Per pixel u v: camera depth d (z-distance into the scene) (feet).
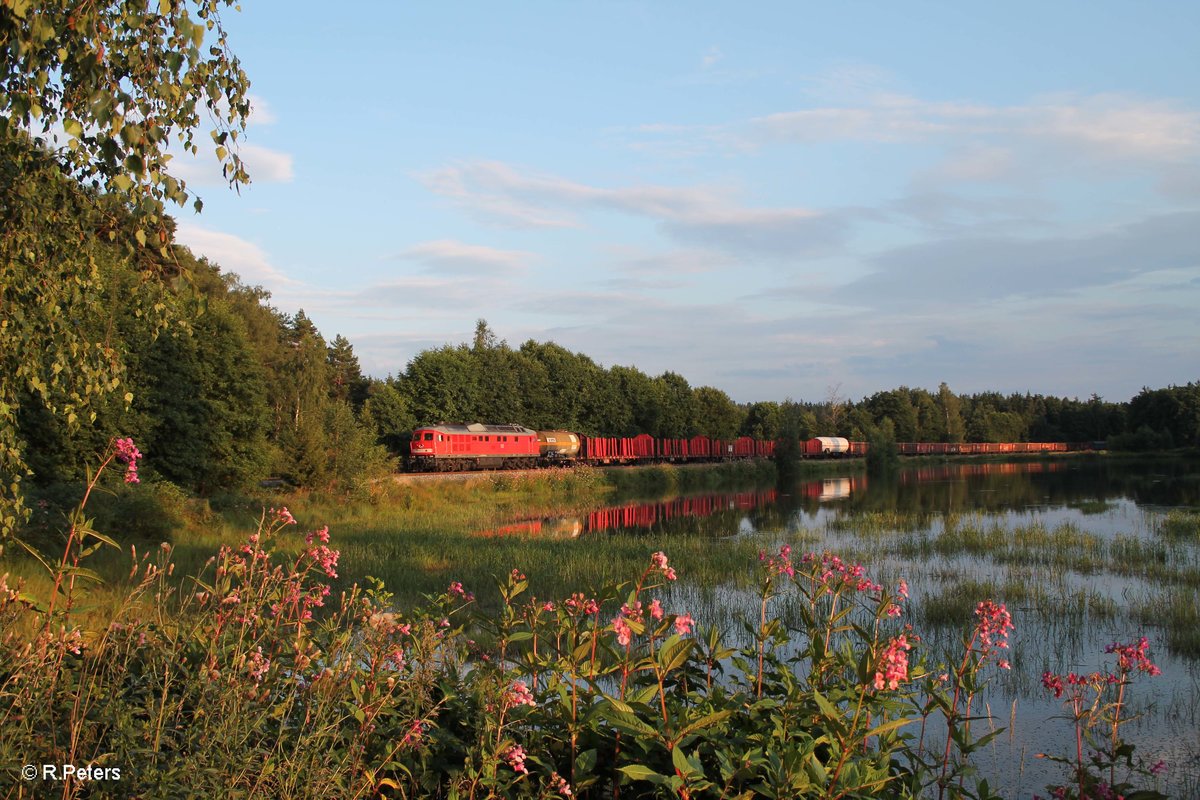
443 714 16.66
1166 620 54.54
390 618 17.94
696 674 17.61
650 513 139.64
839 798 13.28
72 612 15.20
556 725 16.12
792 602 57.31
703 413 309.42
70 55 16.42
